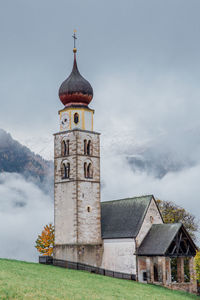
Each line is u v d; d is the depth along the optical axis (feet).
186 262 341.00
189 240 301.02
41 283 221.25
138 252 294.25
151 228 306.76
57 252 308.81
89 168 316.60
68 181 311.06
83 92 319.27
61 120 322.96
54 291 207.00
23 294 191.93
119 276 299.58
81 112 317.83
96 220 312.50
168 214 362.12
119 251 303.48
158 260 285.02
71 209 306.76
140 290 250.37
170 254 288.10
